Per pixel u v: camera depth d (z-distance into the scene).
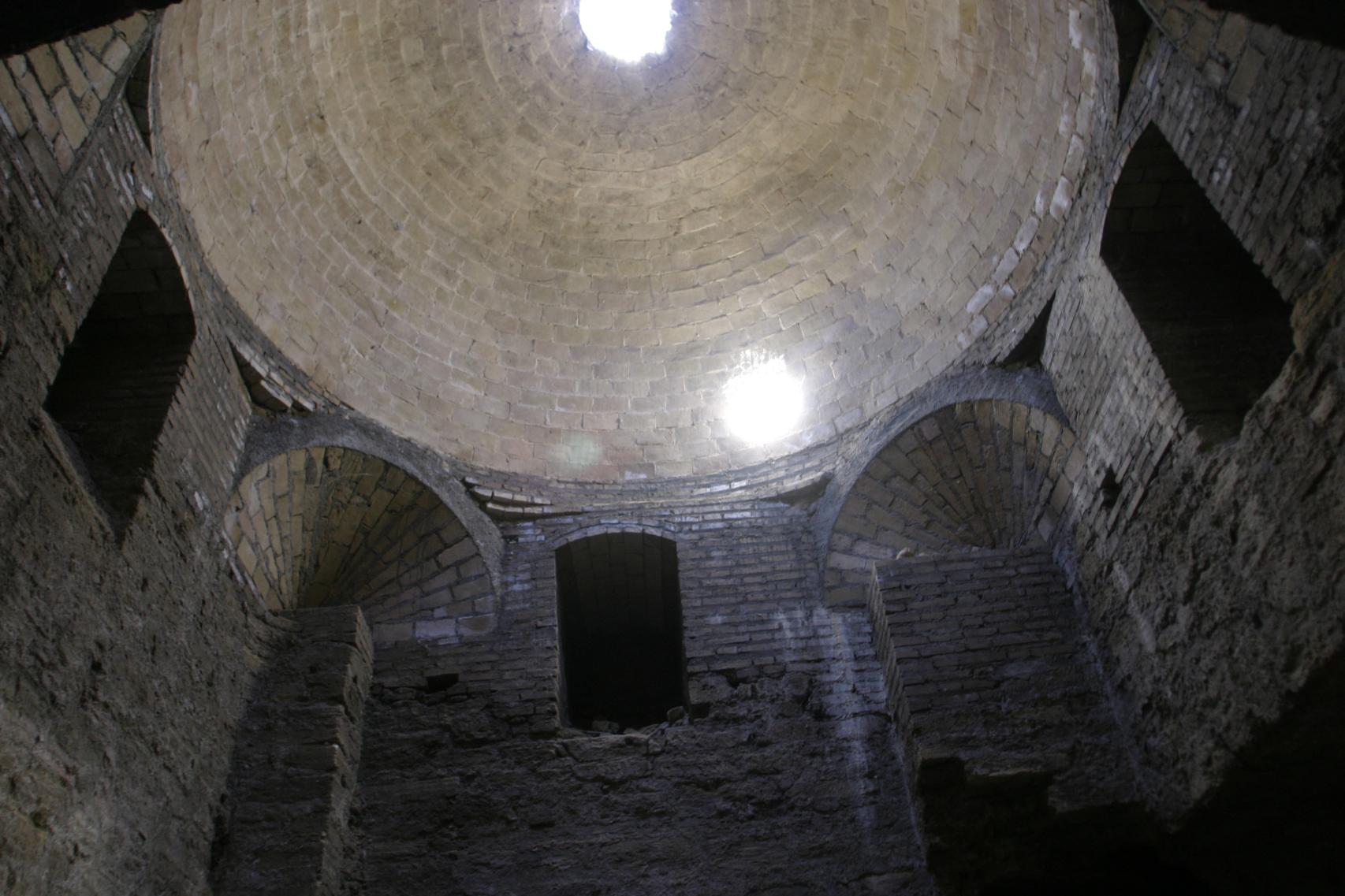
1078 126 9.32
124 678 6.99
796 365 11.98
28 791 6.02
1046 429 9.42
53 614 6.39
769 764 8.94
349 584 10.17
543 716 9.34
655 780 8.89
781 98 12.38
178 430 8.06
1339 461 6.17
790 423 11.71
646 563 11.02
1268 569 6.79
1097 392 8.74
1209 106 7.57
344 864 8.27
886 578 9.49
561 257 12.51
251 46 9.73
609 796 8.81
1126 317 8.33
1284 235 7.01
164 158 8.45
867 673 9.46
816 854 8.36
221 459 8.62
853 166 12.10
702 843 8.49
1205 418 7.59
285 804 8.09
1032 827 8.12
